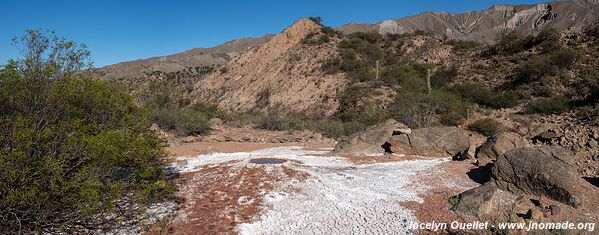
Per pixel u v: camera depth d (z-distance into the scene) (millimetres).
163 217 5496
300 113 33562
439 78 33719
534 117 19656
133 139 4582
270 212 5871
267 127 19016
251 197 6441
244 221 5531
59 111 4305
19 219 3732
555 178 6066
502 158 6871
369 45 48438
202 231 5168
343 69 39406
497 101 26375
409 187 7227
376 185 7367
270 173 7734
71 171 4219
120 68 96312
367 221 5547
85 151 4113
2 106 4148
